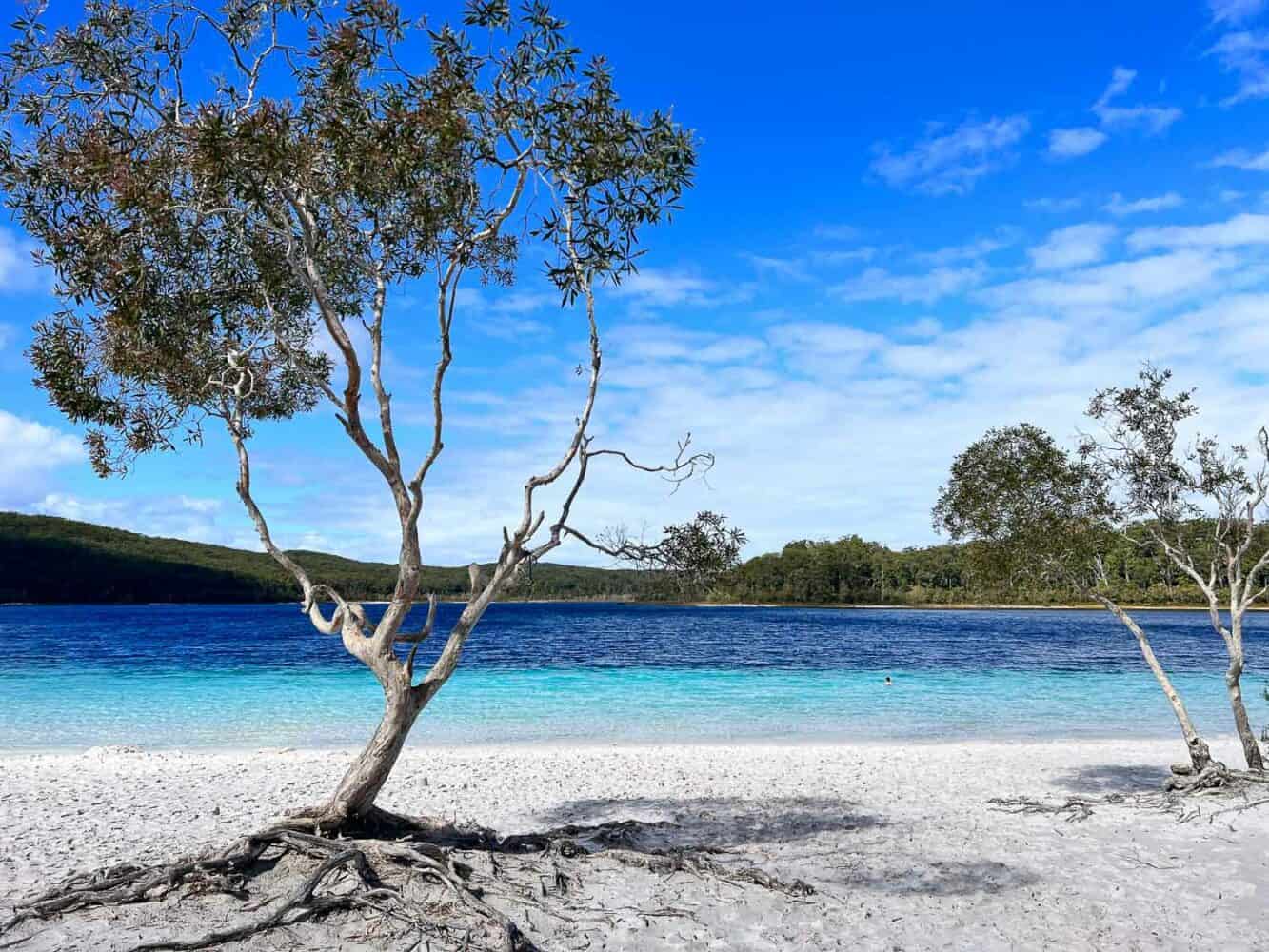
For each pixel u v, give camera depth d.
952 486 14.48
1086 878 9.13
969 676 35.06
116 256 8.20
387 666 8.67
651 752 18.33
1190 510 13.70
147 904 7.46
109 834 11.21
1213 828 11.01
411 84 7.80
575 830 10.79
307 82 8.16
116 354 9.45
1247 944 7.36
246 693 28.70
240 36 8.21
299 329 10.63
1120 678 34.19
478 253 10.06
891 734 21.58
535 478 9.06
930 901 8.40
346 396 8.28
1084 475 13.94
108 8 7.95
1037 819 11.94
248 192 7.51
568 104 8.11
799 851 10.27
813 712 25.11
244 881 7.84
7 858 9.86
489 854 8.63
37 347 9.50
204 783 14.83
